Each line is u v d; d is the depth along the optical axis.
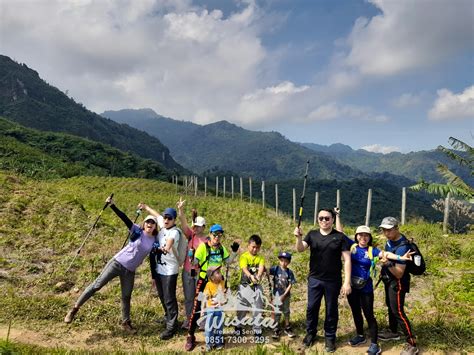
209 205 27.55
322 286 6.05
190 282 6.84
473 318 6.62
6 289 8.35
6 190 19.77
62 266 10.34
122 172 91.75
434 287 8.51
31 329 6.61
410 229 13.73
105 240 13.65
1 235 12.56
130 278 6.82
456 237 12.72
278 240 15.48
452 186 7.73
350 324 6.95
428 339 5.98
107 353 5.71
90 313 7.38
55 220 15.56
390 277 5.79
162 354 5.82
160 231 6.95
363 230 6.05
